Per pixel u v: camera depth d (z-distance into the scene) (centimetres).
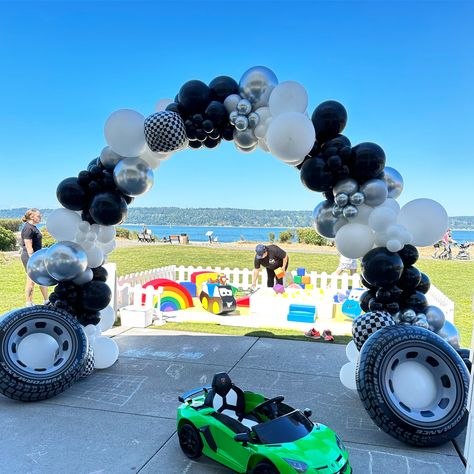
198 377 710
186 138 621
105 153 649
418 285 587
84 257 644
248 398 501
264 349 863
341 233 576
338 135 583
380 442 509
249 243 3891
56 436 514
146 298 1077
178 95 627
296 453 390
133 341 912
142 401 615
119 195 658
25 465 454
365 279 586
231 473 443
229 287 1183
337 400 629
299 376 721
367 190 566
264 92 603
